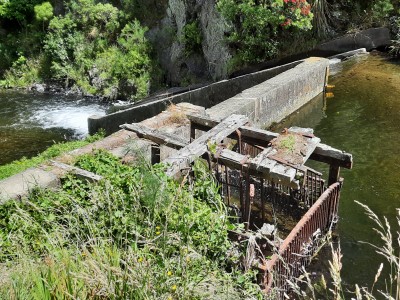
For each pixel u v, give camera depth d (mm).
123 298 2662
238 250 3854
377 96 10203
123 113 9414
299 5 12422
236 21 13391
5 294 2541
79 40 17938
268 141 5562
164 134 5965
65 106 15797
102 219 3750
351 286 4832
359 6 14719
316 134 8719
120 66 16688
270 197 6137
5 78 19297
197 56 15797
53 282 2615
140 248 3461
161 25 17438
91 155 5598
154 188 3721
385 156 7512
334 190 5445
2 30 20297
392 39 13820
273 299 3717
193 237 3686
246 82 11336
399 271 2438
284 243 4355
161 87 16703
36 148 11172
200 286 3012
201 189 4363
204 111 7133
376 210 6086
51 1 19469
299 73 10102
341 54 13500
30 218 3822
